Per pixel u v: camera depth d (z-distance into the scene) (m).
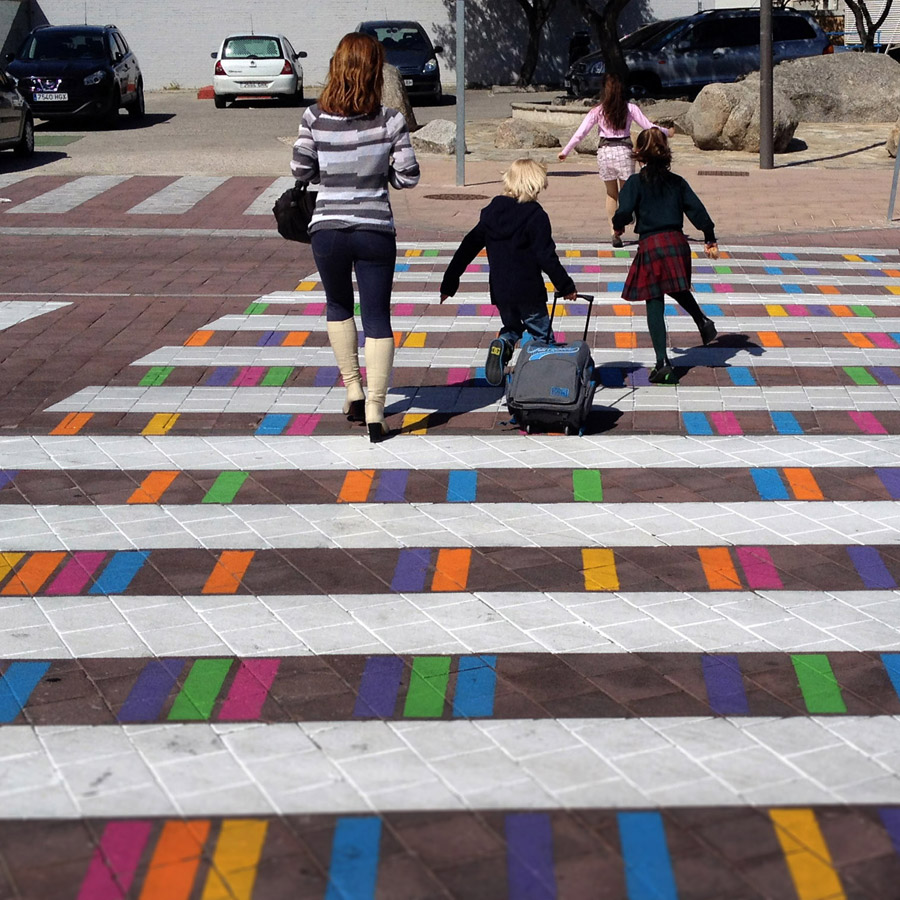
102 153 22.34
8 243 14.42
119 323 10.73
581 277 12.37
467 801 4.02
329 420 8.17
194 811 3.98
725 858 3.72
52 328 10.55
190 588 5.71
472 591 5.66
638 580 5.77
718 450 7.53
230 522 6.49
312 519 6.52
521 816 3.94
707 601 5.55
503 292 7.85
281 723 4.53
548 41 41.78
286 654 5.07
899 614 5.42
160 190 18.03
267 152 22.23
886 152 21.75
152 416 8.26
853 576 5.80
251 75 31.53
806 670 4.92
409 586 5.71
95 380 9.07
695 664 4.97
